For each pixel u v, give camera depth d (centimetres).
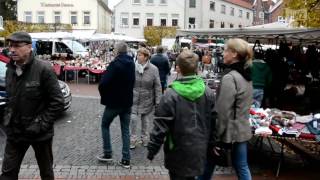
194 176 425
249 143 852
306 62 1385
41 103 464
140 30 6594
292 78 1407
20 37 444
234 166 507
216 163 486
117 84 669
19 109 455
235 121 484
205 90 435
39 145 474
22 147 472
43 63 461
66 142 866
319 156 782
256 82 848
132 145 820
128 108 688
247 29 1003
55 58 2430
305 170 714
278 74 1186
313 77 1397
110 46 3469
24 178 636
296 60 1383
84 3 6119
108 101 681
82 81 2359
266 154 794
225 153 481
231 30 1077
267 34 932
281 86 1165
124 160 699
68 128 1009
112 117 693
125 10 6575
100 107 1352
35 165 696
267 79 860
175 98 420
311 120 663
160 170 694
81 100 1532
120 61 664
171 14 6631
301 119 679
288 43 1370
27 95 453
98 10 6231
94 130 988
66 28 5697
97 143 861
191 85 425
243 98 483
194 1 6825
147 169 697
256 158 770
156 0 6600
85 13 6147
